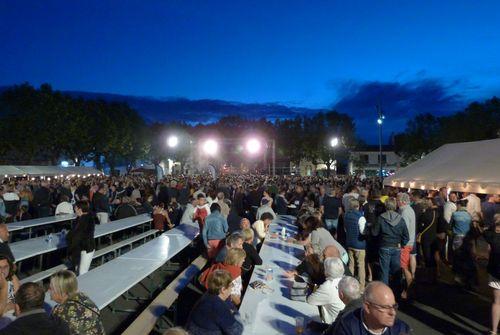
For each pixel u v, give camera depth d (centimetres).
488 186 1202
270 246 814
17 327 292
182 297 755
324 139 5447
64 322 325
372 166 6781
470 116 3556
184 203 1681
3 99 3462
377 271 794
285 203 1534
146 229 1440
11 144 3416
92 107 4581
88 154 4588
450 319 609
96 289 533
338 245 639
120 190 1902
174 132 6006
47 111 3553
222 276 388
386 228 670
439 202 1092
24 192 1343
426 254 833
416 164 1884
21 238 1266
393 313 252
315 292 429
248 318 418
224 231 827
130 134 5072
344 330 267
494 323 523
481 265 835
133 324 501
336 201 1079
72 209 1341
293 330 401
